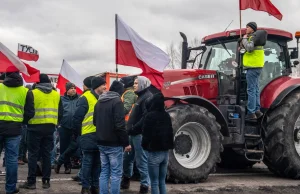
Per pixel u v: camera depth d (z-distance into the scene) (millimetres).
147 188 6102
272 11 8469
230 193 6324
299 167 7930
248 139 7965
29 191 6062
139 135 5988
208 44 8961
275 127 7883
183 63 9102
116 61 6848
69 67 9852
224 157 9578
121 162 5418
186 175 7039
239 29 8227
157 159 5238
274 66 8562
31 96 5922
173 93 7766
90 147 5750
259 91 8086
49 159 6340
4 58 5805
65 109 7832
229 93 8227
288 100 8078
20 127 5859
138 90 5973
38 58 9703
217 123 7438
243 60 7914
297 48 8727
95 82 6000
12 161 5777
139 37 6859
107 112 5344
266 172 9141
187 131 7309
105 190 5352
